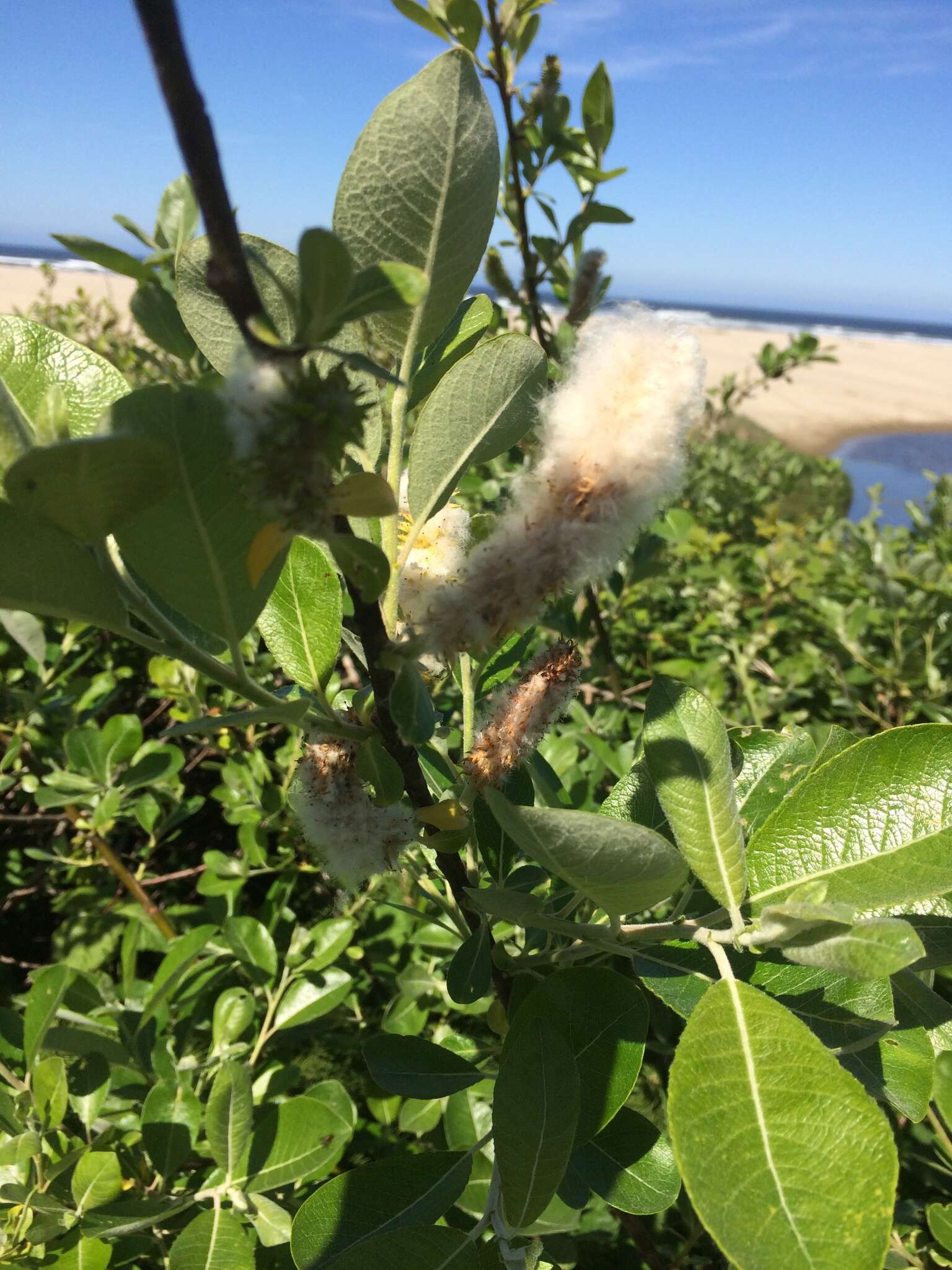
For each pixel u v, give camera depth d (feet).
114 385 0.65
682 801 0.72
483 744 0.71
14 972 2.34
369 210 0.65
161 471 0.50
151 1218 0.96
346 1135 1.06
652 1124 0.81
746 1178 0.56
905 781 0.72
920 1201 1.39
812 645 2.76
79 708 1.96
